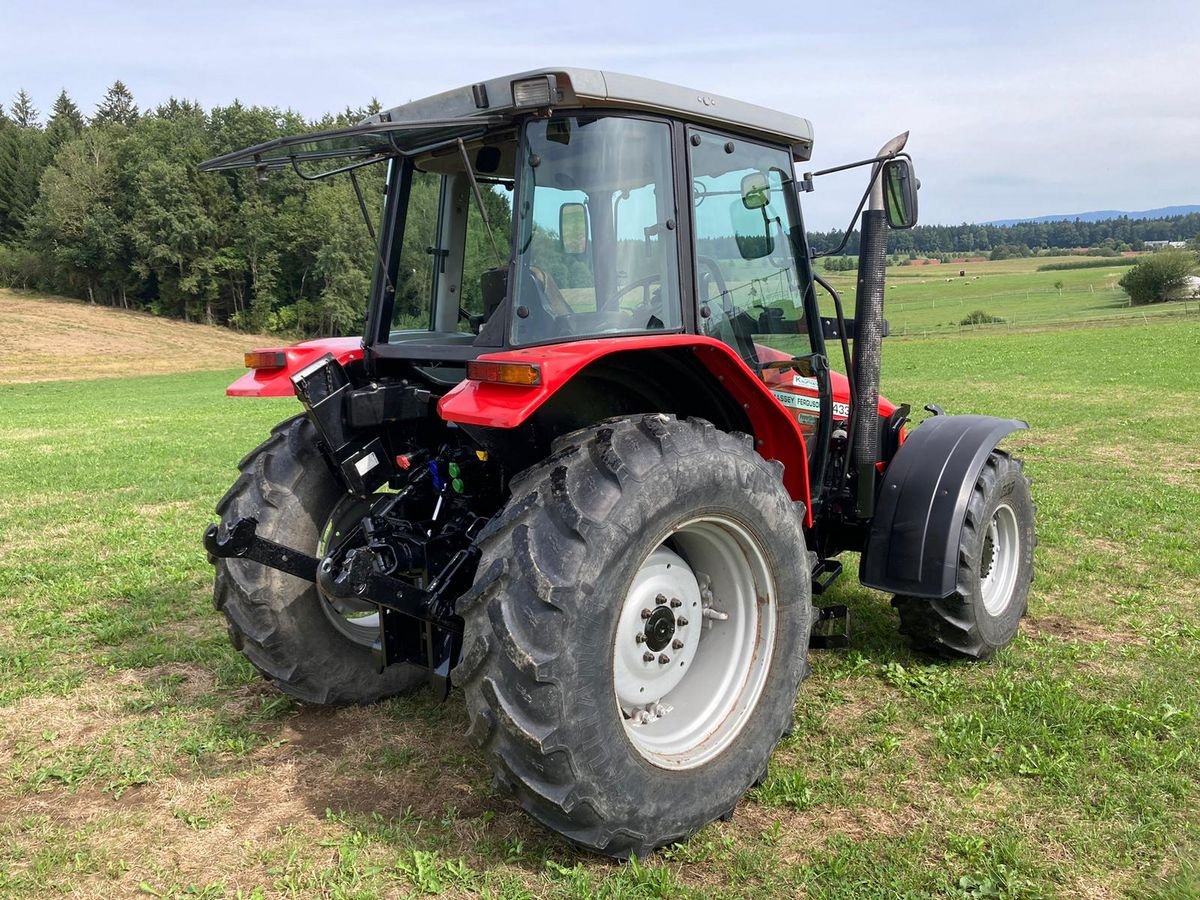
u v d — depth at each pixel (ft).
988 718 12.40
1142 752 11.37
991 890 8.91
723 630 11.00
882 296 13.56
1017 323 171.12
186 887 9.27
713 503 9.90
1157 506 25.34
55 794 11.18
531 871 9.42
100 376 160.25
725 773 10.11
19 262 269.03
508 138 10.50
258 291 244.01
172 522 27.63
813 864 9.42
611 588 8.92
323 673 13.00
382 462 11.64
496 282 11.26
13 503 31.30
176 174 249.96
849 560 20.67
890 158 12.70
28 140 323.78
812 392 14.03
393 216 12.27
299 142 10.22
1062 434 40.29
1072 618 16.84
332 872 9.35
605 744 8.93
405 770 11.61
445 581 10.64
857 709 13.09
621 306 10.51
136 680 14.75
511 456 10.94
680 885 9.09
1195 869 9.07
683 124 11.02
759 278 12.64
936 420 15.08
